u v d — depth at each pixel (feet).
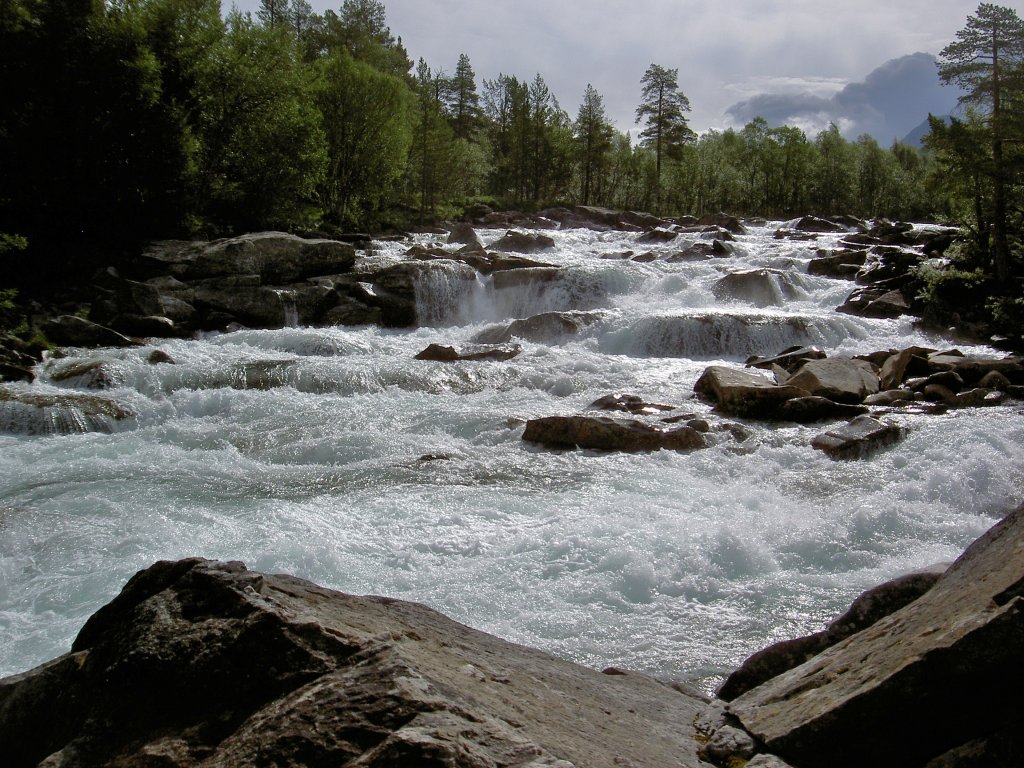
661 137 260.01
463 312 75.66
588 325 63.05
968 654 9.21
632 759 8.75
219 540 25.16
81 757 8.25
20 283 69.51
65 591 21.66
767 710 11.15
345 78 127.44
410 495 30.12
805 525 26.25
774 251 99.40
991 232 77.36
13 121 76.89
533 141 219.00
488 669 10.36
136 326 63.62
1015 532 11.74
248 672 8.51
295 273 75.41
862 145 301.22
